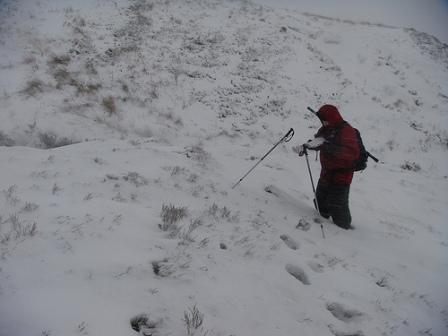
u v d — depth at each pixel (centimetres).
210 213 534
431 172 1596
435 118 2112
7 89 1366
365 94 2145
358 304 445
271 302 383
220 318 333
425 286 552
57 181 544
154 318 308
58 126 1232
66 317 283
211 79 1881
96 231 404
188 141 1395
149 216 475
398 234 742
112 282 333
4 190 477
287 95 1941
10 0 2014
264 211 628
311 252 532
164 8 2342
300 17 2830
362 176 1098
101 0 2250
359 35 2814
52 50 1695
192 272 380
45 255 348
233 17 2477
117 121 1388
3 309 279
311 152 1242
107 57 1788
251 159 1004
